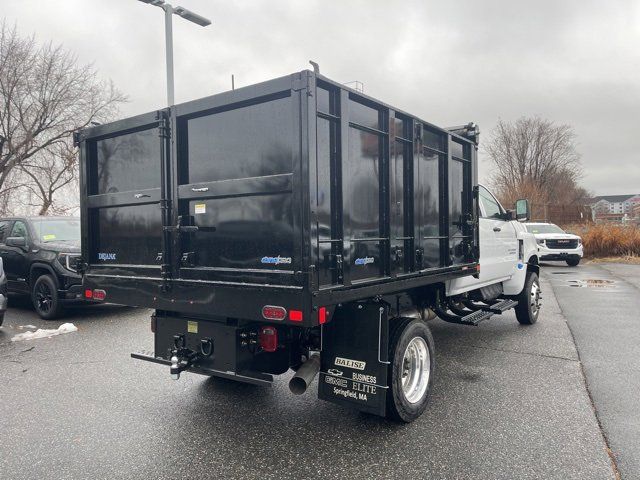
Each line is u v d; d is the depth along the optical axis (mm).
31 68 24891
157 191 3906
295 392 3520
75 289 8188
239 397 4566
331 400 3750
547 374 5184
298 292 3064
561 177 51062
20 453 3469
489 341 6711
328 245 3215
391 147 3855
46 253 8375
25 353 6168
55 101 25531
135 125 4000
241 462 3309
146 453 3449
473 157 5488
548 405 4293
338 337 3717
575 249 18812
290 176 3111
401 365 3795
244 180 3336
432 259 4613
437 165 4719
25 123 25125
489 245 6395
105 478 3115
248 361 3721
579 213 29953
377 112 3766
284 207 3191
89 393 4695
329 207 3229
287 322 3125
